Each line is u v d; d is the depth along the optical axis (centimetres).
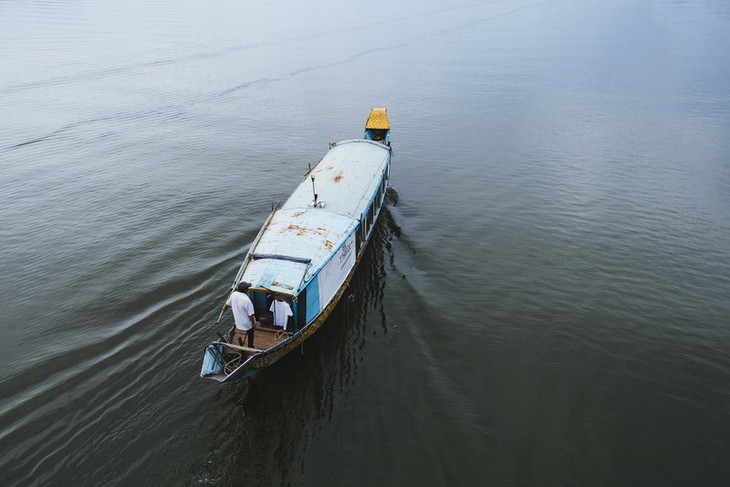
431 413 1659
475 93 6394
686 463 1497
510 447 1541
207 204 3291
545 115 5362
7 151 4356
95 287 2317
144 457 1461
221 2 19338
